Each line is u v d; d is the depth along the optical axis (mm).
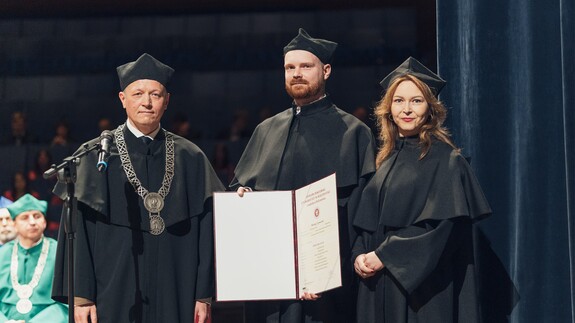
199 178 4664
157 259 4484
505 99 5016
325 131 4727
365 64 11703
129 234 4480
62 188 4520
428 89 4562
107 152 4406
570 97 4785
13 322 5719
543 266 4824
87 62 12023
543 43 4996
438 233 4293
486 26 5070
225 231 4508
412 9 11898
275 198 4523
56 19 12023
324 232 4355
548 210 4859
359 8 11203
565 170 4848
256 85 12062
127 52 12156
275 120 4906
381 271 4414
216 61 12188
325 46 4781
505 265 4895
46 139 11695
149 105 4543
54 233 8742
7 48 11914
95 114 11805
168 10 11523
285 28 12102
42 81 11844
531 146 4926
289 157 4711
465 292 4406
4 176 10422
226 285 4477
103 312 4398
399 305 4336
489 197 4961
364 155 4660
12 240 6289
